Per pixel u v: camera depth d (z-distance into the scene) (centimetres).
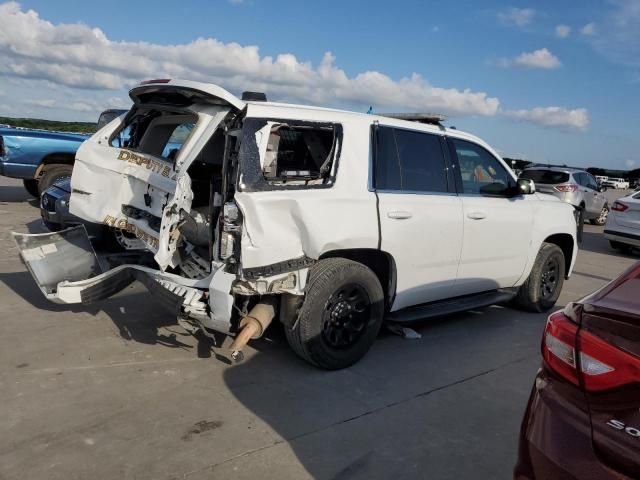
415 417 364
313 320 399
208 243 411
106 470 286
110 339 459
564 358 200
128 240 538
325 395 386
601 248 1293
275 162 394
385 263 461
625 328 186
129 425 330
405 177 461
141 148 492
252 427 337
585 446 186
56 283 464
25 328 470
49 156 1034
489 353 493
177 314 384
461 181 514
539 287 621
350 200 410
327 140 430
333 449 319
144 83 438
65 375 390
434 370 445
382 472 300
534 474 198
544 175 1634
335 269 404
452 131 522
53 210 716
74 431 320
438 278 490
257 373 414
